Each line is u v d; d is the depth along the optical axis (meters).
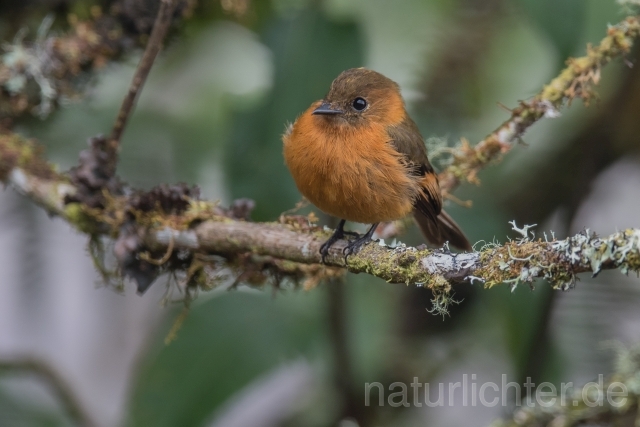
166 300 8.58
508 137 8.54
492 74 10.95
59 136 11.09
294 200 9.09
